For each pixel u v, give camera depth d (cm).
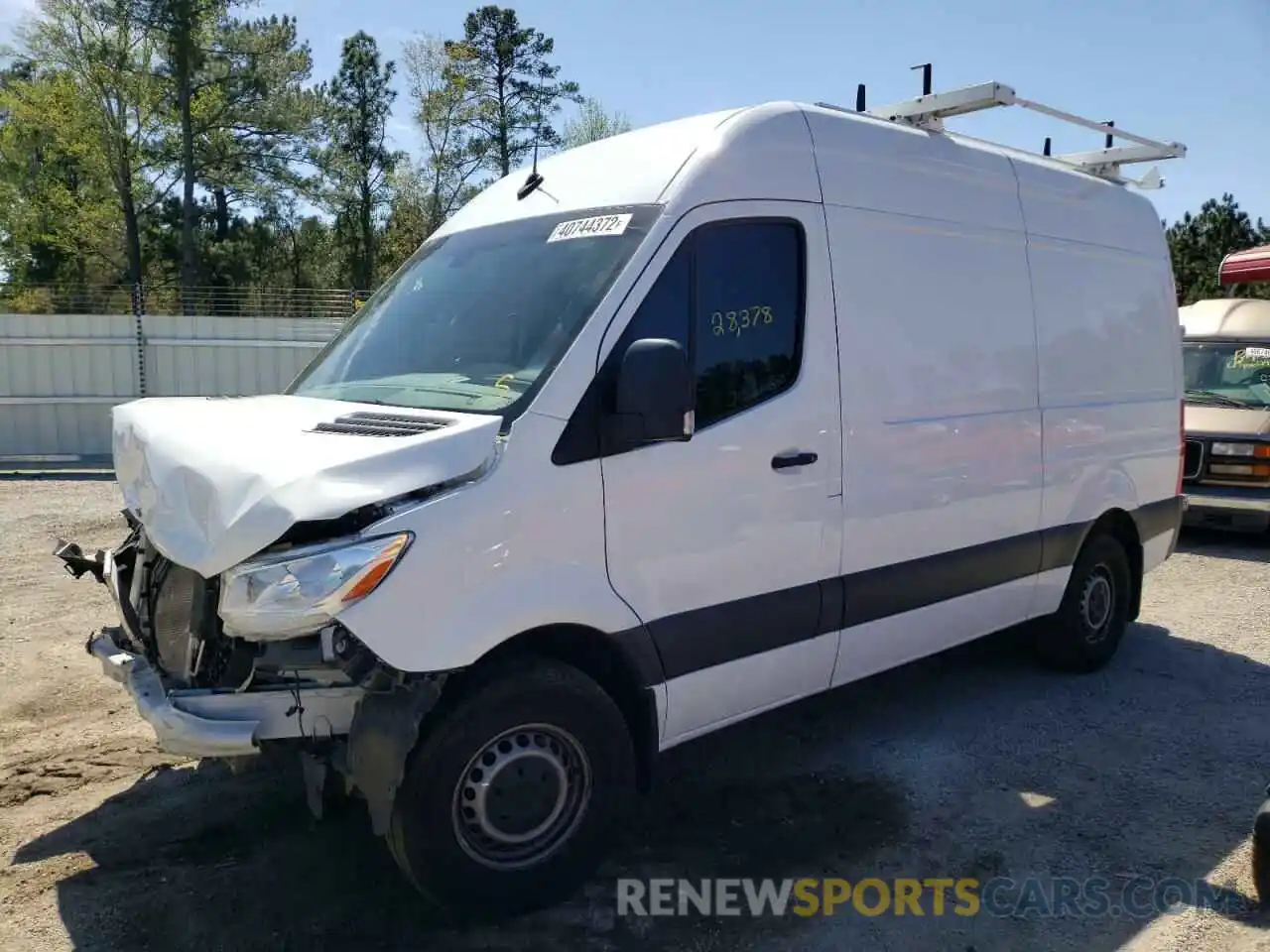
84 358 1547
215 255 4141
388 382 414
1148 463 649
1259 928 366
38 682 584
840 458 446
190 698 327
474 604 333
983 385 521
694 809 452
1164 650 691
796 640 438
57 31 3831
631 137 447
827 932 363
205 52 3847
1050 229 573
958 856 415
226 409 418
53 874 390
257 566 315
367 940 352
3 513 1123
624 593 374
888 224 476
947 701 588
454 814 343
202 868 395
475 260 445
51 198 4109
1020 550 552
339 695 333
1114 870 405
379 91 4794
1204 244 3362
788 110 443
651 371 348
